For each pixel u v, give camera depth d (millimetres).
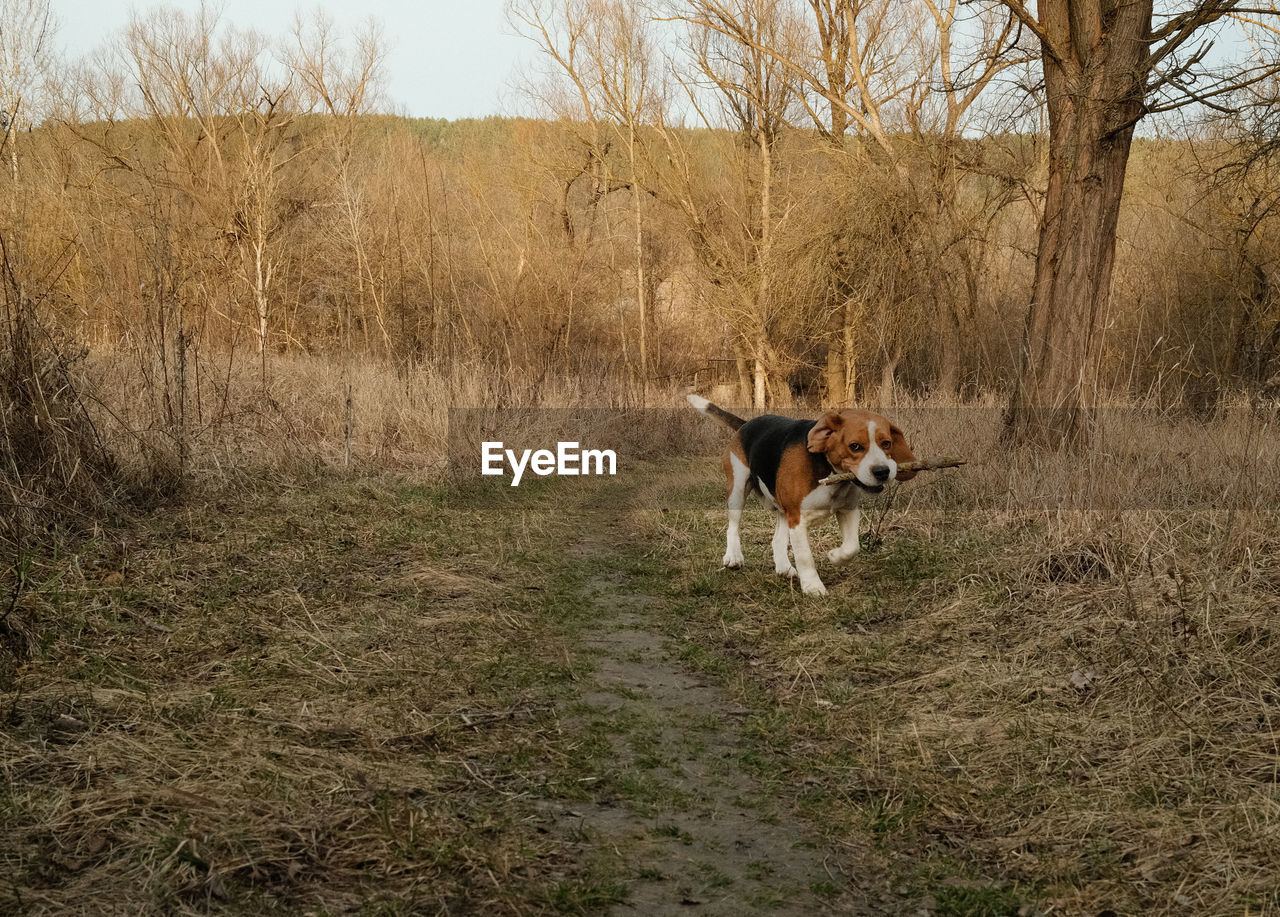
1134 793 3547
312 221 24375
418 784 3568
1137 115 8547
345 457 9953
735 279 21719
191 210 21141
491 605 5996
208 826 3043
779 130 21875
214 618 5137
